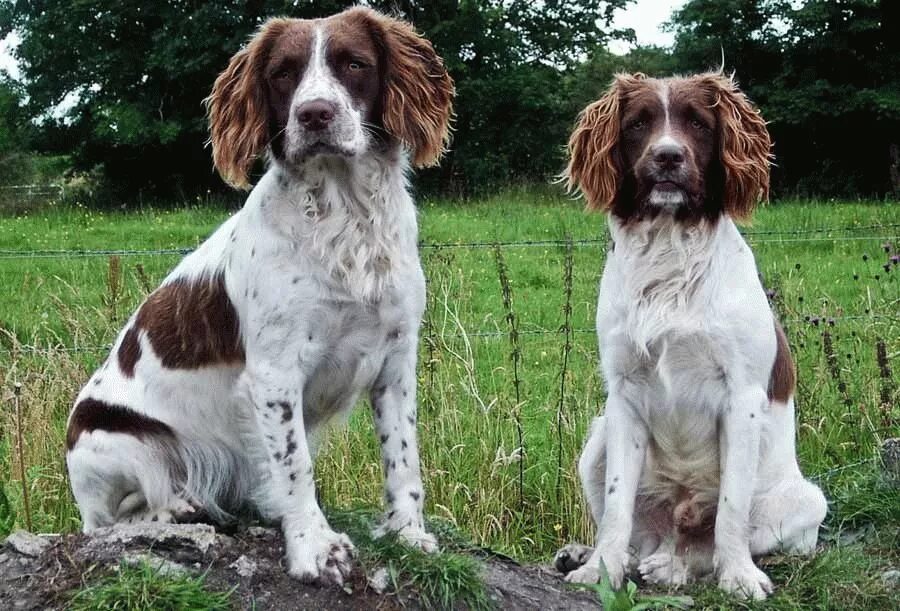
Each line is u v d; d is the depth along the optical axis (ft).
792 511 13.69
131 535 11.71
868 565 13.87
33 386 19.02
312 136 11.34
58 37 91.15
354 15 12.55
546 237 53.78
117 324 21.38
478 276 40.42
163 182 92.68
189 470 12.85
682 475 13.78
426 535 12.38
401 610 11.27
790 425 14.16
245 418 12.09
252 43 12.60
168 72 86.99
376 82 12.27
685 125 13.41
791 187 98.84
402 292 12.07
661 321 12.92
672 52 106.73
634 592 11.90
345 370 12.14
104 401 12.87
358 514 13.47
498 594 11.98
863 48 95.55
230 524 12.92
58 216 72.13
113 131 86.84
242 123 12.56
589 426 18.40
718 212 13.38
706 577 13.69
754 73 101.96
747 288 13.09
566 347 19.13
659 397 13.35
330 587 11.37
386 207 11.98
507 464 18.11
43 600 11.13
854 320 26.37
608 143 13.70
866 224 59.21
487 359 26.45
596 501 14.44
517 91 90.99
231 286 12.10
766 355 13.03
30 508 16.44
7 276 40.40
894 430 19.42
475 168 87.92
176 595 10.85
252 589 11.34
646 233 13.26
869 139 96.12
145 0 87.15
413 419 12.62
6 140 93.20
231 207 80.69
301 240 11.62
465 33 92.02
